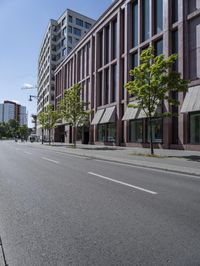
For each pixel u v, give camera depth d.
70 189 9.09
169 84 21.06
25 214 6.33
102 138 44.75
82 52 55.69
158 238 4.88
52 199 7.73
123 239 4.84
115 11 41.12
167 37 29.64
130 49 37.09
